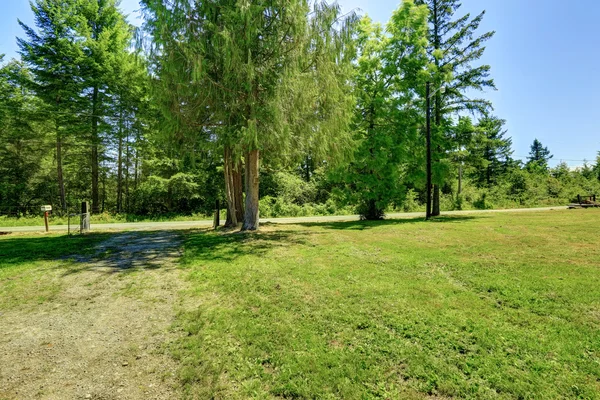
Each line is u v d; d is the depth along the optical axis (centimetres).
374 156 1416
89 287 489
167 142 1085
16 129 1958
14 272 570
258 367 267
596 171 3731
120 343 317
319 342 302
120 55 1834
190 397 233
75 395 236
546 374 240
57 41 1686
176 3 862
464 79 1627
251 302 409
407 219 1507
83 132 1880
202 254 706
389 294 421
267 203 2275
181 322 361
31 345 312
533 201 2928
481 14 1577
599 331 304
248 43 823
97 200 2031
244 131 811
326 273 530
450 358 268
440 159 1590
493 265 552
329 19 902
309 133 920
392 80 1497
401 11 1465
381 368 258
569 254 617
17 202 2081
